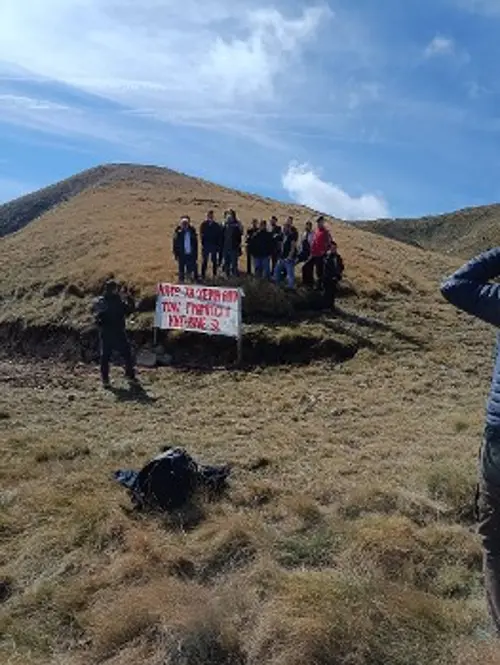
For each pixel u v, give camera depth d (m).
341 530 6.23
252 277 20.88
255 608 4.84
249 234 21.19
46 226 37.34
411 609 4.84
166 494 7.05
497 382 3.42
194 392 14.65
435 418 11.58
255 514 6.80
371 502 6.99
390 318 20.44
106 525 6.40
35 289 23.81
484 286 3.39
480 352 17.48
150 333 18.25
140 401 13.78
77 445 9.77
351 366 16.19
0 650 4.75
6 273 27.33
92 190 51.75
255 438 10.62
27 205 97.56
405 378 15.00
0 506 7.22
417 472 7.90
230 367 16.66
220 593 5.15
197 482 7.37
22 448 9.87
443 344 18.08
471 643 4.41
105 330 15.42
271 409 12.79
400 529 5.98
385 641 4.51
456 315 21.75
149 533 6.29
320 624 4.48
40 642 4.86
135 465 8.91
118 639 4.71
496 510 3.39
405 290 24.41
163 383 15.62
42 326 20.12
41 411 12.81
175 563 5.76
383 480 7.85
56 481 7.92
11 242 35.25
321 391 14.03
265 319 18.86
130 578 5.55
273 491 7.49
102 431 11.23
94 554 6.09
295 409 12.73
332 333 17.73
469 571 5.62
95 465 8.84
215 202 44.25
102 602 5.24
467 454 8.77
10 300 23.78
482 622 4.78
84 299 21.44
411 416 11.84
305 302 19.97
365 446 9.96
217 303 17.20
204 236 21.16
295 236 20.62
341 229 44.50
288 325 18.33
